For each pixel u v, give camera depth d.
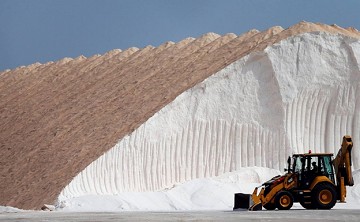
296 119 95.75
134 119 98.06
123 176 89.88
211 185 80.00
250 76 98.56
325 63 98.12
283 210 52.22
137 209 70.19
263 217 40.00
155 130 93.62
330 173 55.00
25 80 150.50
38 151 105.06
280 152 93.81
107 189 87.81
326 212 47.03
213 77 98.00
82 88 126.81
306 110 96.31
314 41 99.25
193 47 123.69
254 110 96.50
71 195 83.31
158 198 75.25
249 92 97.50
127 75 121.19
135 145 91.81
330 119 95.81
